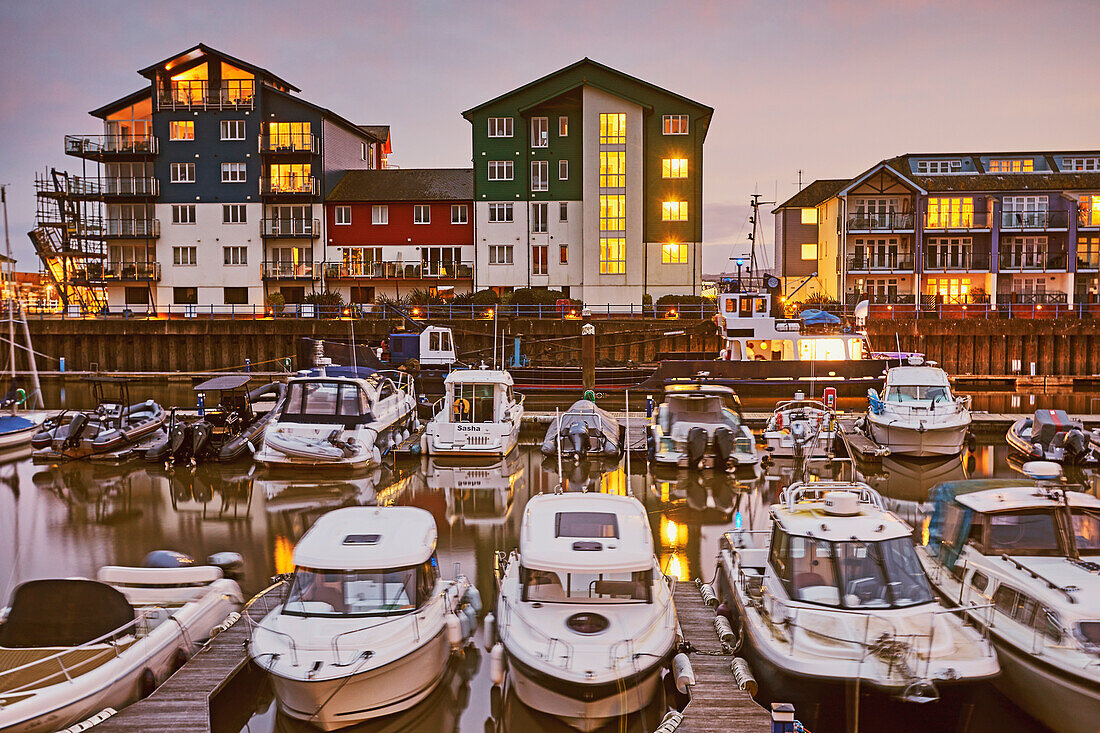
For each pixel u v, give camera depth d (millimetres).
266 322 38344
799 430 20516
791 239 53312
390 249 47250
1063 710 7820
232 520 15539
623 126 44688
